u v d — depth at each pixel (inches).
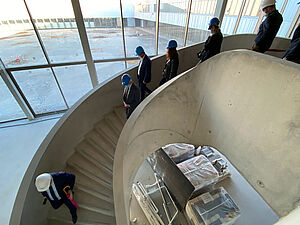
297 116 57.0
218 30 127.6
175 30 203.2
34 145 192.1
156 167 194.1
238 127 83.7
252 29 241.1
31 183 104.0
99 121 180.7
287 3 231.8
